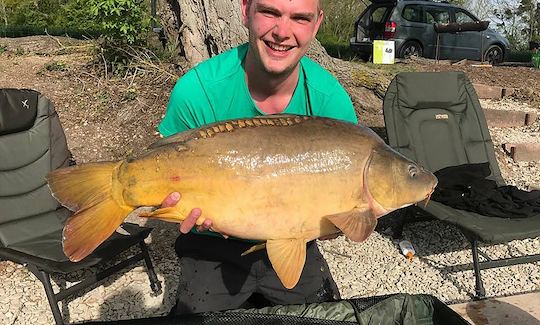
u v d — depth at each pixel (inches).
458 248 172.2
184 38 254.1
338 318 94.0
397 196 72.1
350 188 70.3
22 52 318.3
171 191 68.0
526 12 923.4
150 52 262.7
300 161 69.2
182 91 90.8
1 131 148.3
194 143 68.6
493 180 177.9
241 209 68.9
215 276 97.4
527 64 520.7
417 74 186.7
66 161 163.2
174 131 94.7
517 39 932.0
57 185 65.2
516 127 283.7
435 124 186.4
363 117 246.2
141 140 218.7
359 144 71.7
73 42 340.5
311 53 251.6
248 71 87.5
